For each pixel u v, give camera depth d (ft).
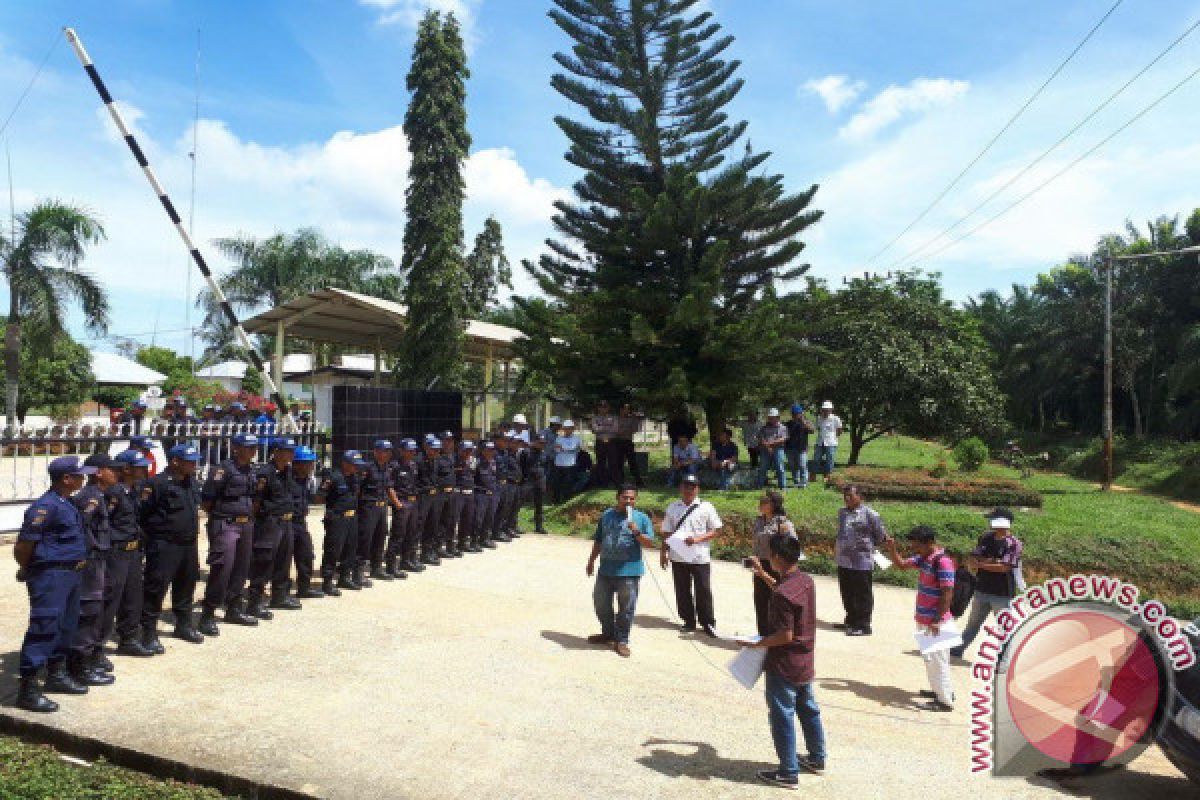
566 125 58.13
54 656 16.39
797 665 14.67
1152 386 104.68
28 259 63.98
